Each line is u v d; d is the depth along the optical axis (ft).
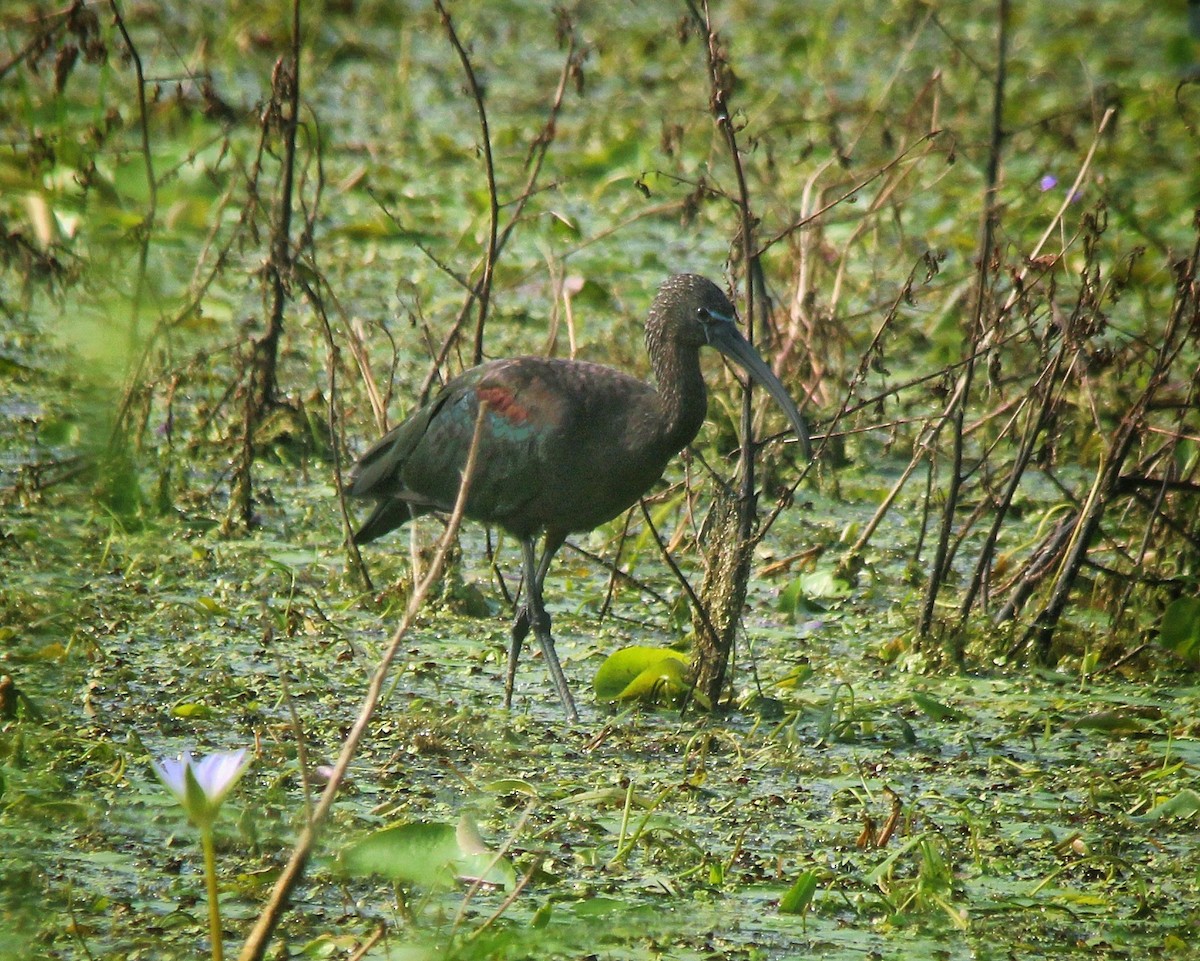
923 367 53.88
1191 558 38.24
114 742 29.86
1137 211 65.82
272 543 41.50
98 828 26.50
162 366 43.60
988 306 39.55
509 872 25.03
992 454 48.75
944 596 40.29
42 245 48.85
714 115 34.78
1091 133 76.79
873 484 48.03
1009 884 26.23
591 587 40.81
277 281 45.19
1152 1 104.68
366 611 38.29
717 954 23.26
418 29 94.07
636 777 29.96
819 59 86.28
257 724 31.24
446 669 35.19
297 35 42.32
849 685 33.71
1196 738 32.94
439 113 81.46
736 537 33.22
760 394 45.80
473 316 56.65
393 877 23.99
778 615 39.34
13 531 39.63
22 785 27.43
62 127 45.62
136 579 38.32
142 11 84.17
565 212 68.13
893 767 31.01
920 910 25.00
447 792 28.63
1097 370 38.14
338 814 27.17
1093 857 26.99
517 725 32.19
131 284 42.88
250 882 24.68
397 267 61.82
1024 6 104.22
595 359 52.54
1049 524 43.27
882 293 60.23
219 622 36.55
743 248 39.78
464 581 40.52
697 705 33.42
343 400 48.55
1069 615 39.17
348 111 81.00
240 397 45.62
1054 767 31.35
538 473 34.42
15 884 23.82
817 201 51.57
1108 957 23.80
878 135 73.15
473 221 62.18
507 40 95.66
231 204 60.54
